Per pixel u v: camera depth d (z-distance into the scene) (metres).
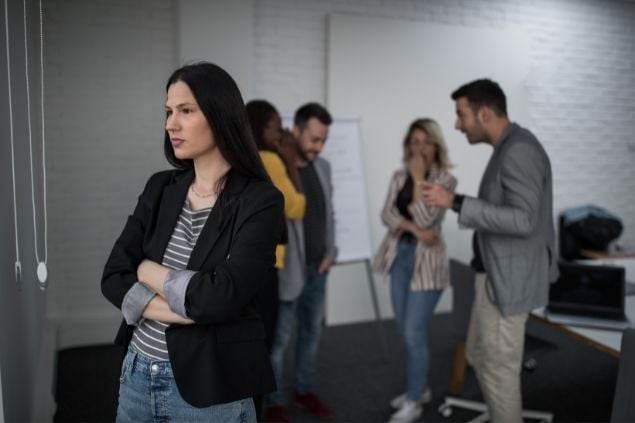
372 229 3.65
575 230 3.07
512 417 1.90
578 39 2.80
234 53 3.24
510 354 1.88
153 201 1.16
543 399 2.54
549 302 2.19
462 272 2.79
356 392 2.64
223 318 1.00
